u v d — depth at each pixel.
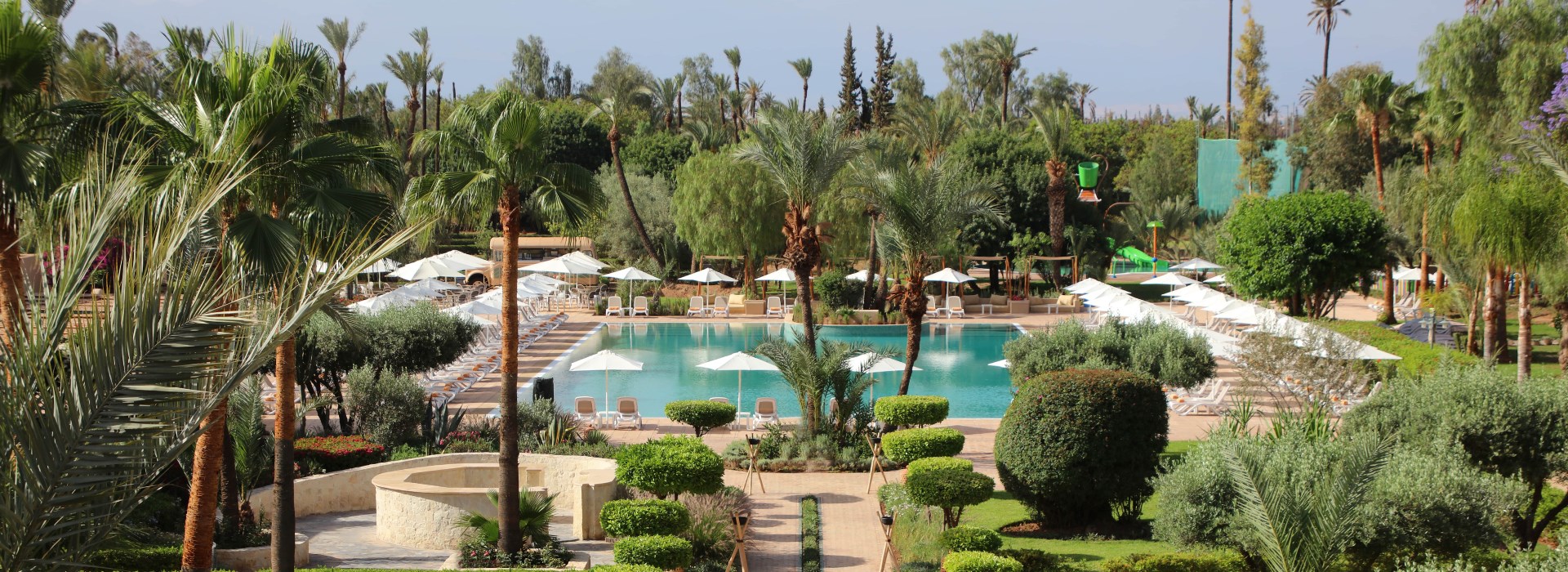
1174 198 72.19
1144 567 11.23
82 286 5.29
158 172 9.87
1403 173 36.44
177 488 15.20
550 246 54.62
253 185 10.52
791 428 21.89
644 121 78.12
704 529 14.41
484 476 16.92
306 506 16.47
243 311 5.60
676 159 65.38
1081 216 53.69
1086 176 52.53
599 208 14.39
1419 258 43.75
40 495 4.94
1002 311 46.69
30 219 10.80
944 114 47.59
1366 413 13.57
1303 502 9.09
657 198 55.75
